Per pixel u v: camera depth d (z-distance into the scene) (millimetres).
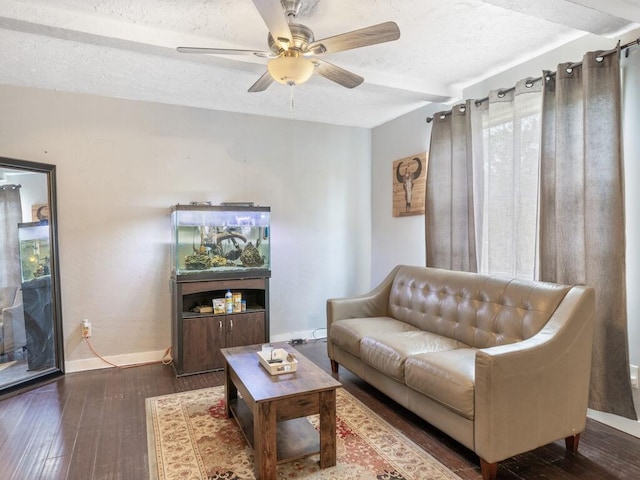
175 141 3916
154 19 2355
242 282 3719
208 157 4059
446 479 1998
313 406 2072
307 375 2250
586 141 2455
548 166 2730
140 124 3775
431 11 2307
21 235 3322
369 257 4922
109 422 2604
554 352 2088
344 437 2408
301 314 4574
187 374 3494
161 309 3875
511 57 2975
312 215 4605
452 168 3516
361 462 2148
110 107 3664
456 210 3488
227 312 3654
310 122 4562
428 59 3002
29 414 2723
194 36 2561
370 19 2377
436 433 2455
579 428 2215
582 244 2541
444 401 2148
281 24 1805
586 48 2631
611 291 2393
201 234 3600
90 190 3604
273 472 1977
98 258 3643
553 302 2320
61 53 2750
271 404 1962
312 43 2020
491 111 3188
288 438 2244
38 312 3398
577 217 2568
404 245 4383
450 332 2914
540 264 2762
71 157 3529
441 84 3539
